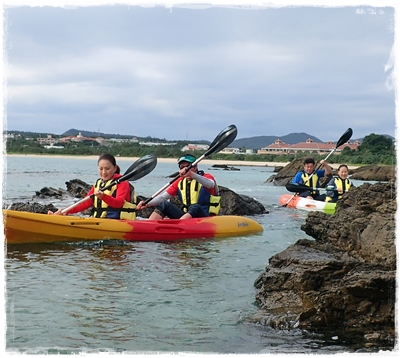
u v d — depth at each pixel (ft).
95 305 14.05
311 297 13.57
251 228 28.12
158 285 16.15
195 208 27.43
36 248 21.68
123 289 15.62
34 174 83.35
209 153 28.50
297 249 16.47
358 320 12.67
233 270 18.33
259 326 12.69
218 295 15.20
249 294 15.33
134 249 22.18
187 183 28.09
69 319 12.92
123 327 12.49
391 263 14.32
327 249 16.70
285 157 231.91
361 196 18.93
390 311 12.66
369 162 138.51
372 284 12.80
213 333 12.21
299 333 12.22
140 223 24.64
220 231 26.48
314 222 19.16
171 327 12.55
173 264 19.22
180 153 252.62
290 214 37.70
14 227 21.79
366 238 15.90
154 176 87.45
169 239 24.99
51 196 43.52
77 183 46.70
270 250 22.48
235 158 246.47
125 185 25.43
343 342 11.62
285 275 14.67
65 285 15.87
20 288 15.44
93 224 23.44
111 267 18.45
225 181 81.76
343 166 41.68
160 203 26.94
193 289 15.79
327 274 14.10
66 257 20.06
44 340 11.57
